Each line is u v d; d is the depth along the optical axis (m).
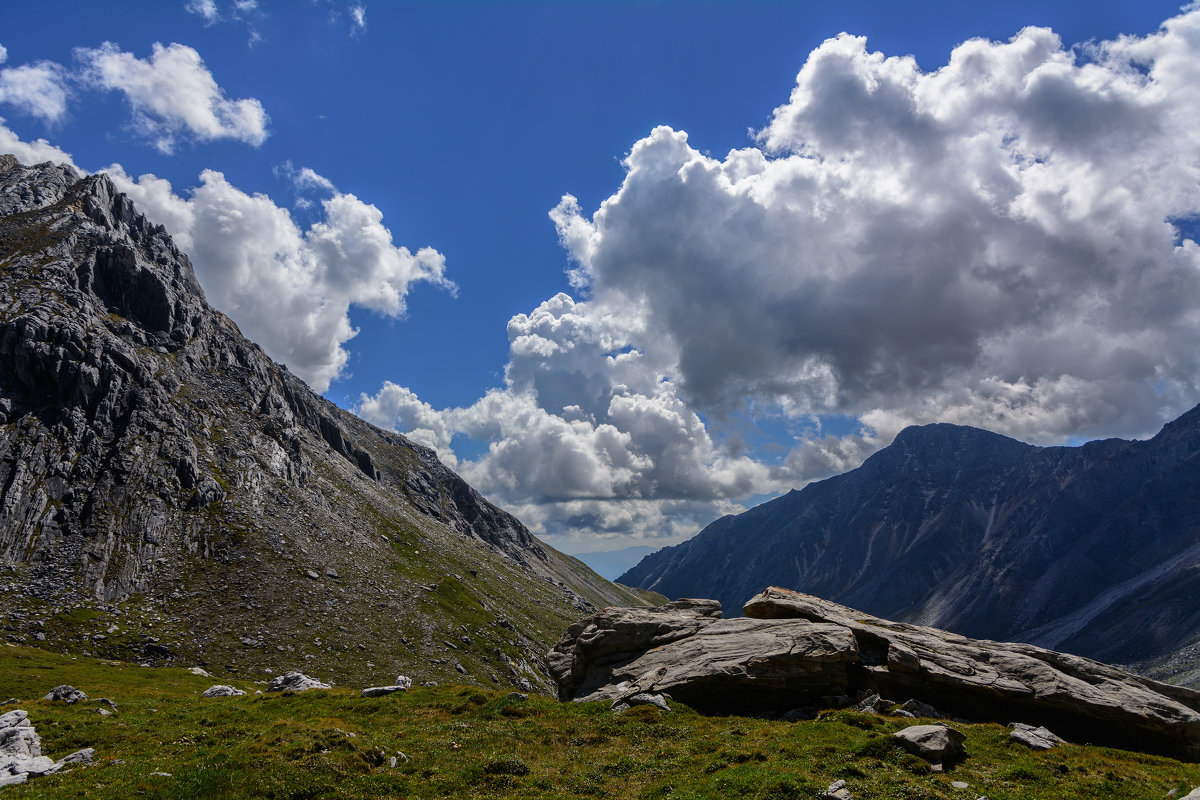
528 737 39.09
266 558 170.12
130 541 156.12
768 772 31.02
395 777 31.72
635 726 40.62
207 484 181.38
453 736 39.16
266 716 44.50
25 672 94.94
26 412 169.00
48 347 179.25
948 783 30.55
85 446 170.00
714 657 48.72
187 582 154.50
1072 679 45.56
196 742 37.56
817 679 45.16
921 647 49.97
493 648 187.50
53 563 143.75
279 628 149.50
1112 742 42.81
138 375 193.75
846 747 34.50
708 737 38.22
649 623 57.66
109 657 125.06
